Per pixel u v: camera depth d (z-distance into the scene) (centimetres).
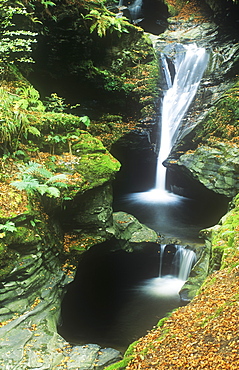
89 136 938
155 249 1067
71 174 808
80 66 1255
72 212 831
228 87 1409
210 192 1169
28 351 524
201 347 366
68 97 1320
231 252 641
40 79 1195
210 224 1232
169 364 351
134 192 1541
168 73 1630
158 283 998
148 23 2016
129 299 897
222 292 499
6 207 615
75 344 662
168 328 449
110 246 955
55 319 642
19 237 606
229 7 1717
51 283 684
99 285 977
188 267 976
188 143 1340
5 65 932
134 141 1395
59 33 1140
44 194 725
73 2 1175
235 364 314
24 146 790
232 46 1603
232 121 1217
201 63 1584
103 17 1256
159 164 1492
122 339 709
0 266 571
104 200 870
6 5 899
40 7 1060
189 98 1485
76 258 784
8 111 751
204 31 1819
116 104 1445
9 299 587
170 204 1383
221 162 1114
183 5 2033
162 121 1509
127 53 1450
